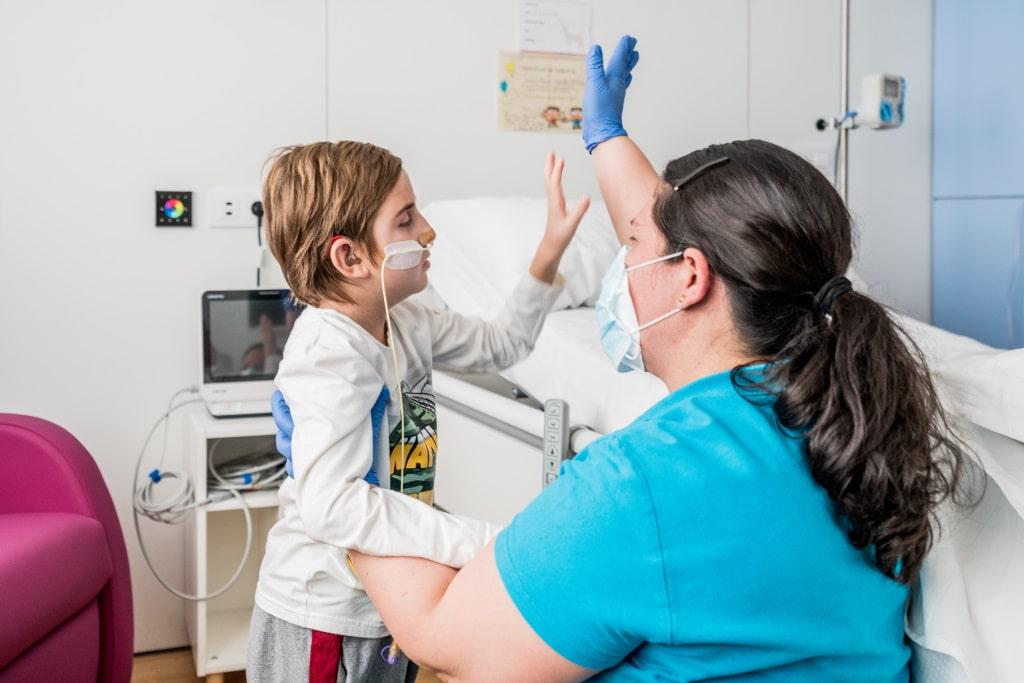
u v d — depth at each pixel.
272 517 2.29
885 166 3.04
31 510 1.77
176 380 2.29
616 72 1.17
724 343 0.78
